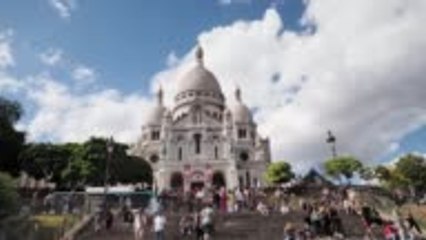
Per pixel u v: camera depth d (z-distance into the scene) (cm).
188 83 15125
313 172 8931
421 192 10381
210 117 13238
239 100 15625
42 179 9238
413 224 3719
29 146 9144
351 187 7550
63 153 9294
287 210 4838
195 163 12606
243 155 14150
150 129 14938
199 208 5159
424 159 10450
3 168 8312
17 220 3634
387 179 10331
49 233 3731
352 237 3728
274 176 11300
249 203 5456
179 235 3794
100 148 9425
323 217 3725
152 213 4012
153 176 13100
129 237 3722
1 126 8062
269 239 3706
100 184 9325
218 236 3794
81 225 4103
